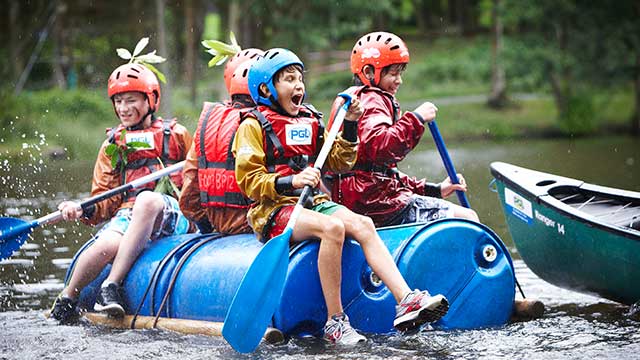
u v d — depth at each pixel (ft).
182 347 45.01
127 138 56.80
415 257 45.47
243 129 45.42
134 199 56.18
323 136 47.14
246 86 50.01
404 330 43.47
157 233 53.93
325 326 44.21
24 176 133.59
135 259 52.70
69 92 213.87
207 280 47.52
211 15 246.27
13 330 50.83
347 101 45.93
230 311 41.83
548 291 60.23
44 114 195.21
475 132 229.25
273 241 42.39
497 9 252.01
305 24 237.45
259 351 42.80
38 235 86.22
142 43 60.49
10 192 118.93
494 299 48.29
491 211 97.25
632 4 249.34
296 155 46.06
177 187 57.36
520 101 267.80
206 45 59.52
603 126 252.62
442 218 47.83
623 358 41.27
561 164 154.10
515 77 253.44
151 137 57.00
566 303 55.88
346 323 43.55
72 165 146.92
